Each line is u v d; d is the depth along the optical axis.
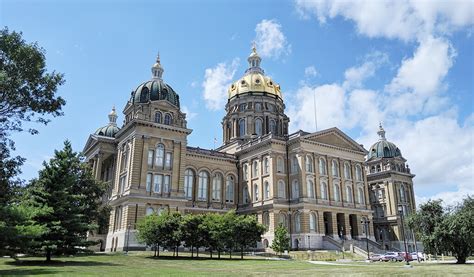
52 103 30.09
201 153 73.31
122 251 52.59
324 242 63.94
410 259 54.97
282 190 67.25
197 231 45.47
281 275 23.44
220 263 36.78
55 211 33.34
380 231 91.69
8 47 27.83
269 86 89.50
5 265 30.19
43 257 39.53
